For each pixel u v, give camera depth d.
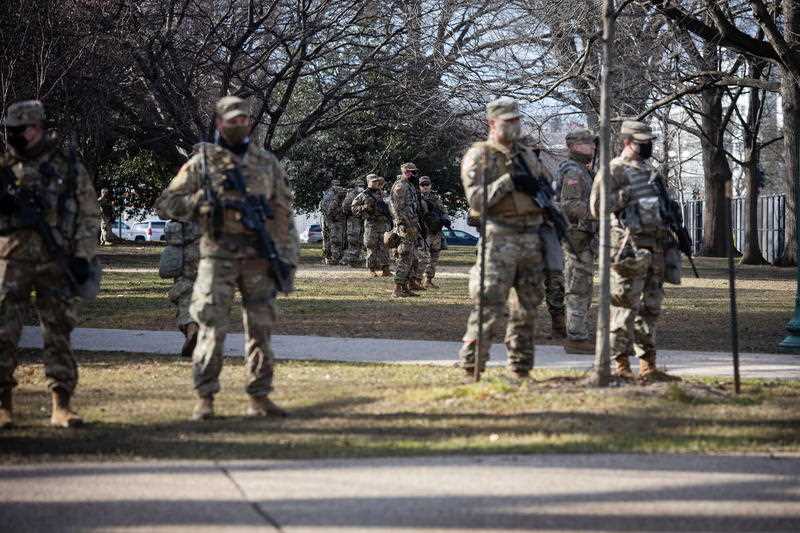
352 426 11.34
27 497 8.52
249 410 12.05
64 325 11.44
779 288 36.47
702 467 9.71
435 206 32.34
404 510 8.24
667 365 16.67
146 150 66.56
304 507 8.30
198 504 8.35
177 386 14.32
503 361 16.89
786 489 9.02
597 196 14.16
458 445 10.41
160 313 24.75
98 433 11.01
